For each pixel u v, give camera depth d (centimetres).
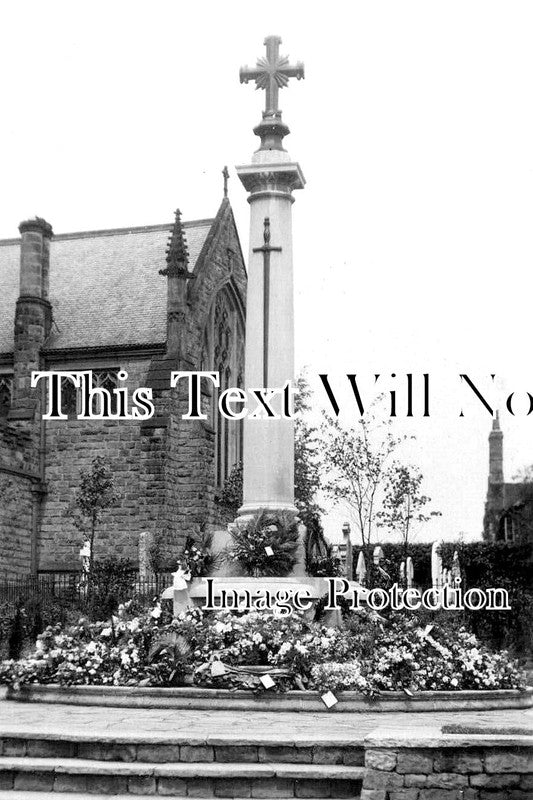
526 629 3256
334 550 2728
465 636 1795
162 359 4522
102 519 4441
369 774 1034
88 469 4503
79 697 1523
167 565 3997
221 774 1070
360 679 1496
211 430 4531
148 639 1609
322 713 1452
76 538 4472
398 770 1029
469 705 1543
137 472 4456
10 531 4338
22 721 1285
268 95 2069
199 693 1487
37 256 4706
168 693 1492
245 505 1939
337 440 4384
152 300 4872
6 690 1627
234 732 1159
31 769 1091
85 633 1709
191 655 1553
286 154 2025
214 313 4972
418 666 1575
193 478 4434
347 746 1101
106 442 4500
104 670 1570
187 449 4447
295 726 1242
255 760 1108
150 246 5253
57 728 1170
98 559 4362
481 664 1672
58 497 4516
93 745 1125
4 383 4728
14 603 2669
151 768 1079
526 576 4381
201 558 1873
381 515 4375
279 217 1995
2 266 5350
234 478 4803
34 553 4481
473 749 1027
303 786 1067
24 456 4453
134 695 1502
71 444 4544
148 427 4397
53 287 5062
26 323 4641
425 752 1031
